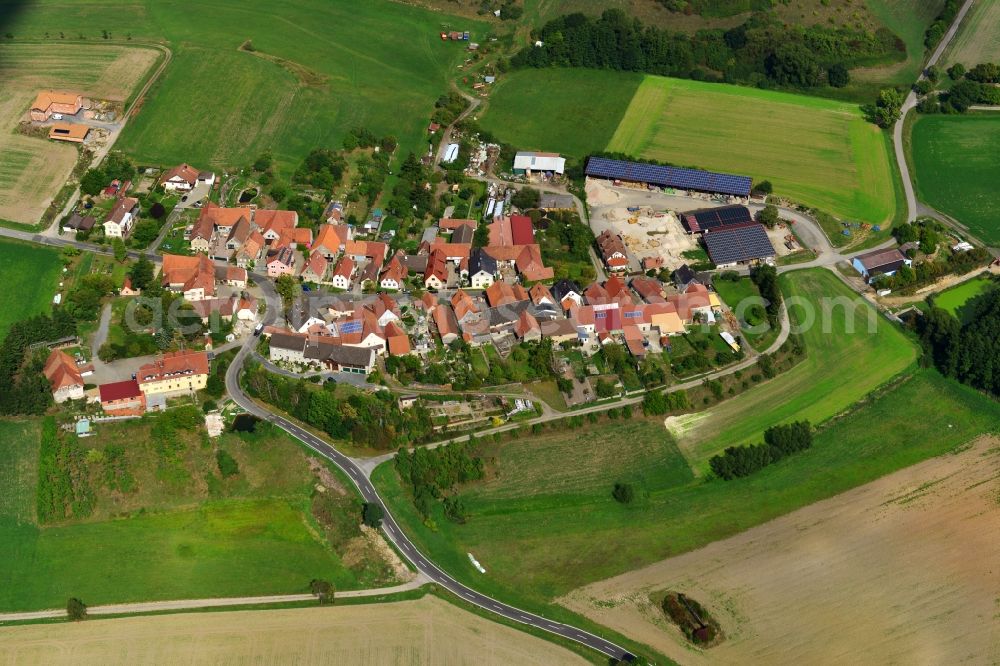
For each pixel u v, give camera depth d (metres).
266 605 195.25
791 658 188.50
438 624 192.75
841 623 195.12
